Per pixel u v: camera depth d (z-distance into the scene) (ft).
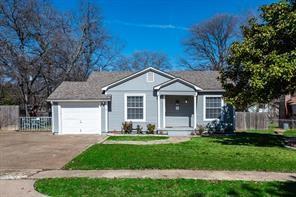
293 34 57.88
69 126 89.51
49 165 42.83
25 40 119.34
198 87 89.92
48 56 122.11
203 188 30.22
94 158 46.93
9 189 30.60
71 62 135.13
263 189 29.89
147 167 40.24
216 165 41.45
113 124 90.89
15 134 88.07
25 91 120.57
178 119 93.35
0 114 100.27
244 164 42.19
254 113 110.93
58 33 126.72
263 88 59.11
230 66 70.54
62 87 93.91
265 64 58.23
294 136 84.12
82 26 142.61
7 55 113.70
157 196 27.78
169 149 56.85
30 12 118.62
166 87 89.81
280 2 61.05
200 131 89.15
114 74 102.42
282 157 48.42
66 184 31.96
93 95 89.81
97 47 148.66
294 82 58.18
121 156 48.67
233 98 67.56
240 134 90.02
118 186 30.99
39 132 94.58
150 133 88.63
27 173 37.65
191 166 40.78
